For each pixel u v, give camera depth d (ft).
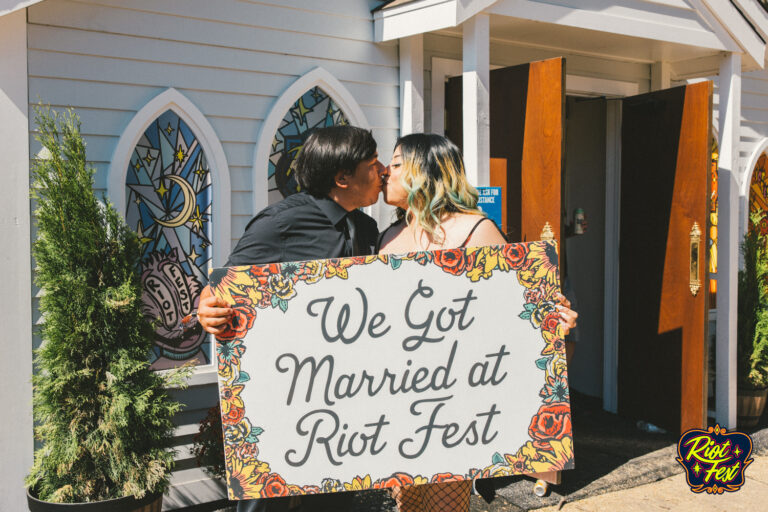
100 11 12.00
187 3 12.84
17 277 11.33
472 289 7.22
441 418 7.15
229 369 6.92
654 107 17.46
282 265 6.97
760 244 19.10
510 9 13.80
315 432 6.99
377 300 7.11
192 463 13.19
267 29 13.78
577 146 21.29
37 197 10.67
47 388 10.51
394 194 8.17
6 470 11.34
